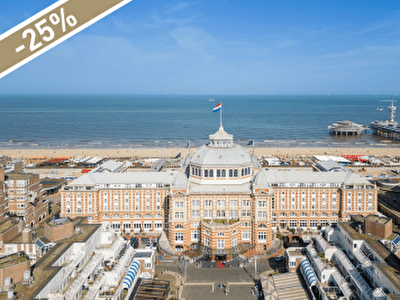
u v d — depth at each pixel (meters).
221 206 145.25
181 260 135.25
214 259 135.25
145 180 165.12
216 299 109.19
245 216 145.12
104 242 112.75
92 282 93.69
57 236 99.69
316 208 163.00
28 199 155.50
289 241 155.75
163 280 115.31
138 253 120.75
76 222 116.81
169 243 146.25
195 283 118.69
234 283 118.81
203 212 145.12
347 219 160.00
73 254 97.75
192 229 145.75
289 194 162.88
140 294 102.94
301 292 103.94
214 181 148.75
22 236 104.25
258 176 144.25
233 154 150.38
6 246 103.94
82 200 159.38
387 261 91.44
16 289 74.62
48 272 81.56
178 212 143.00
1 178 150.38
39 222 166.12
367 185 160.50
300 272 114.31
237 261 134.12
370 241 104.19
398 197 184.12
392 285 80.31
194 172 152.88
